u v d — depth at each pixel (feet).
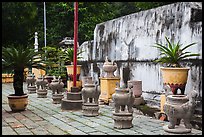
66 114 24.73
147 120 21.91
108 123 21.07
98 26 39.45
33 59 27.45
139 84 26.91
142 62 29.50
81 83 37.88
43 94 35.96
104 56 37.32
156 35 27.68
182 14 24.86
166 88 21.57
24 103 26.63
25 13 62.34
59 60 43.96
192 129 18.75
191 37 23.62
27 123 21.53
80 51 44.06
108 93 29.76
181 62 24.20
